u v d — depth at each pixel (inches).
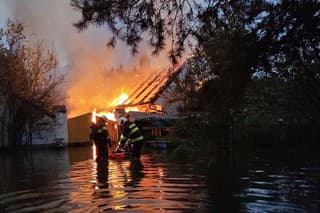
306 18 214.4
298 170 472.7
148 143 972.6
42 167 626.8
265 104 688.4
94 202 322.3
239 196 328.5
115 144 1206.3
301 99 611.5
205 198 324.2
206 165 541.3
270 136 793.6
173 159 638.5
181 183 398.0
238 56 237.5
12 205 324.8
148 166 558.6
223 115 322.7
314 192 341.1
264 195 332.2
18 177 506.9
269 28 227.1
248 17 238.4
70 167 596.1
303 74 300.0
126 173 490.3
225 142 512.7
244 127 807.1
